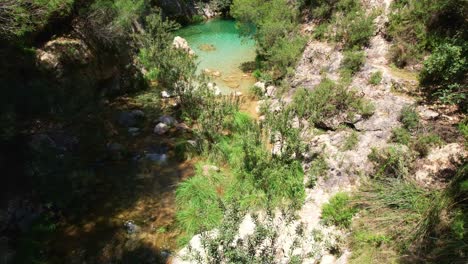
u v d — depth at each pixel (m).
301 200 7.41
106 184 8.09
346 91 9.18
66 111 8.86
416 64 9.28
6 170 7.07
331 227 6.65
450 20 9.16
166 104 11.45
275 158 8.23
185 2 21.12
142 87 12.39
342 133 8.47
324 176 7.74
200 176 8.27
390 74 8.98
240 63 14.92
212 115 9.73
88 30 10.68
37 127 8.17
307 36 11.94
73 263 6.33
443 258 5.15
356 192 7.12
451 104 7.72
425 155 7.17
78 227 7.03
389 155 7.35
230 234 4.73
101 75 10.95
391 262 5.46
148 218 7.36
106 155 8.86
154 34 13.68
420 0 9.78
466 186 5.44
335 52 10.66
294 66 11.64
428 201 6.15
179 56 11.92
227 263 4.62
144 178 8.37
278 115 9.02
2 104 7.56
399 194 6.56
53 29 9.75
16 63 8.48
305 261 5.94
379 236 5.91
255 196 7.46
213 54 15.86
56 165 7.72
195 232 6.90
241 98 11.96
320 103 9.06
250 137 8.59
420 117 7.83
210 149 9.21
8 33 8.03
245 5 13.47
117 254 6.56
